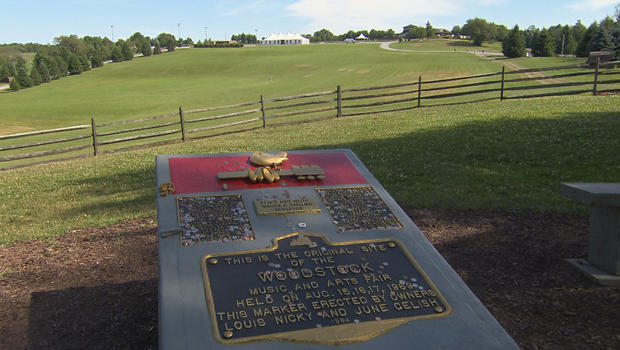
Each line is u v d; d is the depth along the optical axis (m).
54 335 4.20
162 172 4.32
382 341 2.76
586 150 9.32
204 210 3.79
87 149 19.83
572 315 4.29
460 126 12.32
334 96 31.16
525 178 8.35
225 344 2.65
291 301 2.99
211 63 82.12
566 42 83.38
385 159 9.86
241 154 4.86
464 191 7.91
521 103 15.70
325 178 4.48
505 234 6.26
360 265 3.36
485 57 71.31
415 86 32.62
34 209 8.12
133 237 6.58
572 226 6.44
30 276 5.45
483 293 4.76
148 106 38.19
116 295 4.94
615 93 16.47
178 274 3.11
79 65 87.12
